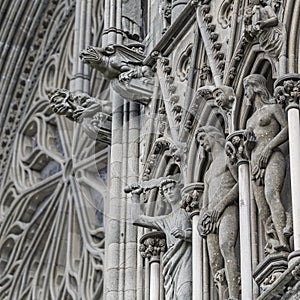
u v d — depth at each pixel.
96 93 50.97
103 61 38.38
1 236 56.66
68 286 52.22
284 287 28.09
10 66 59.62
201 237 32.78
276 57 31.23
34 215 56.28
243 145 31.05
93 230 51.56
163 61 36.94
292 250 28.98
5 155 58.88
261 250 30.23
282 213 29.45
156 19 38.25
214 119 33.06
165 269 34.47
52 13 59.50
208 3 35.47
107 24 39.94
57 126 57.62
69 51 58.00
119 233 37.84
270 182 29.80
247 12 32.09
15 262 55.41
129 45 38.97
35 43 59.81
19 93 59.50
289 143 29.83
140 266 37.09
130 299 36.78
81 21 53.22
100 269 50.56
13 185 57.69
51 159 57.03
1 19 60.34
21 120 59.03
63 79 57.81
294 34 31.05
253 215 30.64
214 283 32.34
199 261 33.00
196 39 35.19
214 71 33.72
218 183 32.03
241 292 30.20
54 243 54.09
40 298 53.75
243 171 31.02
